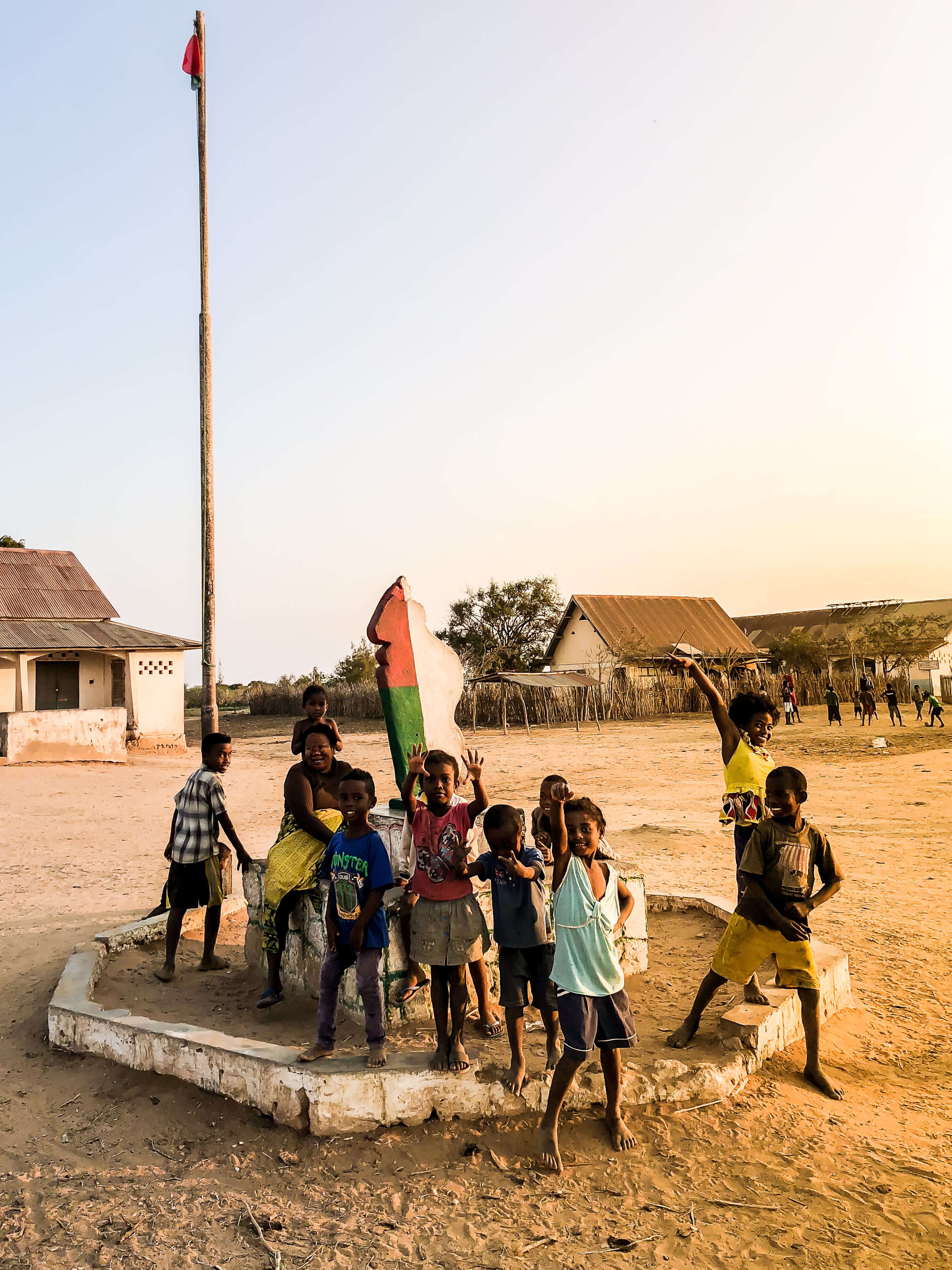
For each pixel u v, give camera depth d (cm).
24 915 829
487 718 4091
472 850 632
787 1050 515
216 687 1013
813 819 1430
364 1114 423
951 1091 488
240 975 643
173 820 641
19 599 2947
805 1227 354
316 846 575
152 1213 371
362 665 5322
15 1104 466
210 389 1021
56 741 2303
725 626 5325
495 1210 367
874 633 5178
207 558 1010
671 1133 421
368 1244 347
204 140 1046
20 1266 337
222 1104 454
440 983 447
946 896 915
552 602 5688
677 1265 332
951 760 2088
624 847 1188
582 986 405
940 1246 342
